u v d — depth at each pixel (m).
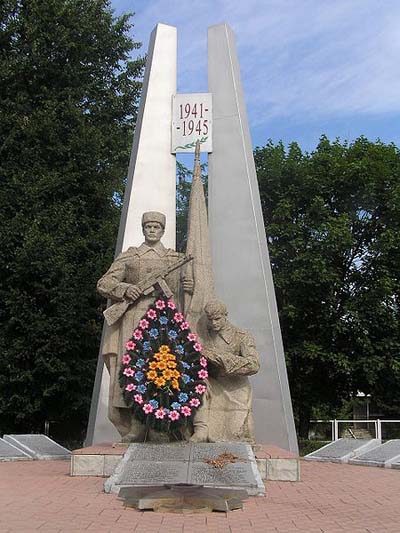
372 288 16.00
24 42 16.45
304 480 7.33
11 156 15.84
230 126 10.98
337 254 16.11
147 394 6.99
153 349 7.22
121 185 17.30
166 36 11.53
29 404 14.73
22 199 15.17
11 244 14.64
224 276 10.41
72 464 7.27
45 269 14.49
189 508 5.07
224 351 7.79
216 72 11.27
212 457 6.42
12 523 4.57
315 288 16.11
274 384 9.84
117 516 4.89
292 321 16.59
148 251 8.40
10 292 14.60
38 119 15.84
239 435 7.60
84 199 16.73
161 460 6.37
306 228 16.67
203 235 8.62
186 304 8.25
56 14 16.30
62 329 14.93
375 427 15.69
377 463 8.92
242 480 5.96
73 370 15.20
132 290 7.90
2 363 14.45
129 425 7.83
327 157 17.39
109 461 7.22
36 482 6.75
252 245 10.43
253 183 10.78
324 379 17.53
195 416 7.43
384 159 17.14
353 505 5.59
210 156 10.94
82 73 17.39
